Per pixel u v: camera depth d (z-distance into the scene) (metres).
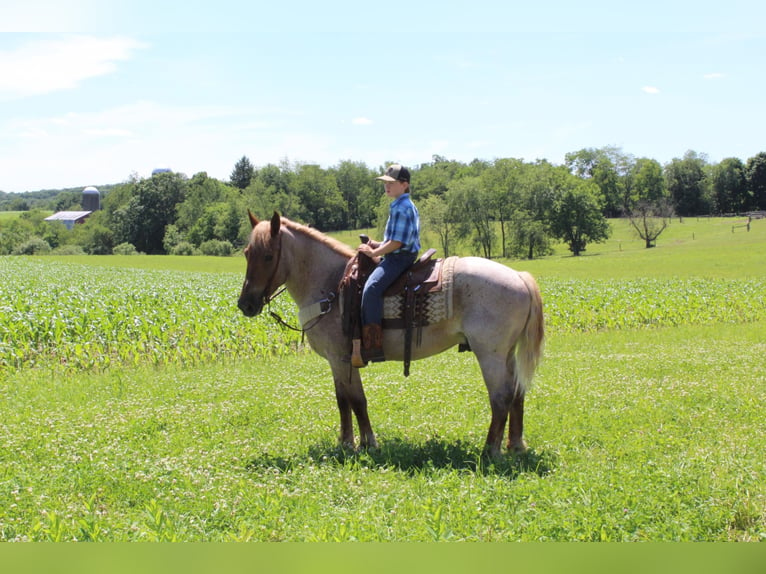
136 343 15.99
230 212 117.88
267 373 13.30
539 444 7.62
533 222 95.69
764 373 11.94
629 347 16.98
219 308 21.33
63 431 7.89
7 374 13.21
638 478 5.86
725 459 6.52
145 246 137.62
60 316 16.64
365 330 7.26
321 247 7.95
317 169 126.62
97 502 5.69
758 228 104.75
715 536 4.82
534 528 4.86
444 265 7.32
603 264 69.19
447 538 4.70
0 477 6.14
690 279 45.12
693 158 153.88
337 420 8.91
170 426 8.50
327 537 4.74
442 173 138.00
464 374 12.50
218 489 5.79
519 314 7.07
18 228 139.25
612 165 139.88
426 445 7.48
